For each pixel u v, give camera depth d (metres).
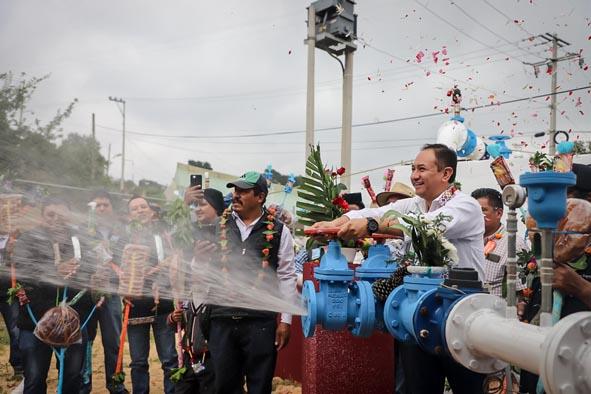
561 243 2.68
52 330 3.67
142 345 4.71
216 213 4.28
